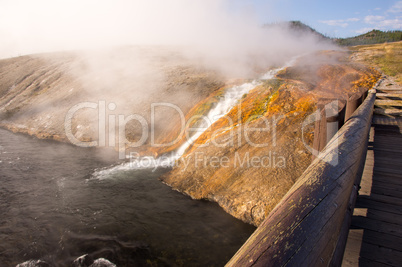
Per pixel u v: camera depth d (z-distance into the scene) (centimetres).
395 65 1110
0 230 464
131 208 522
